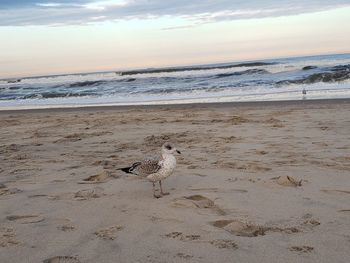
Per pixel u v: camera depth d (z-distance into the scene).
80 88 33.97
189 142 9.87
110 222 4.85
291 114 13.59
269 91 21.89
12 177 7.29
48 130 13.58
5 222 4.99
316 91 20.12
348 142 8.71
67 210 5.33
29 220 5.03
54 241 4.35
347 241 4.06
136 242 4.24
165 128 12.41
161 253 3.96
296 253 3.85
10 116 19.22
